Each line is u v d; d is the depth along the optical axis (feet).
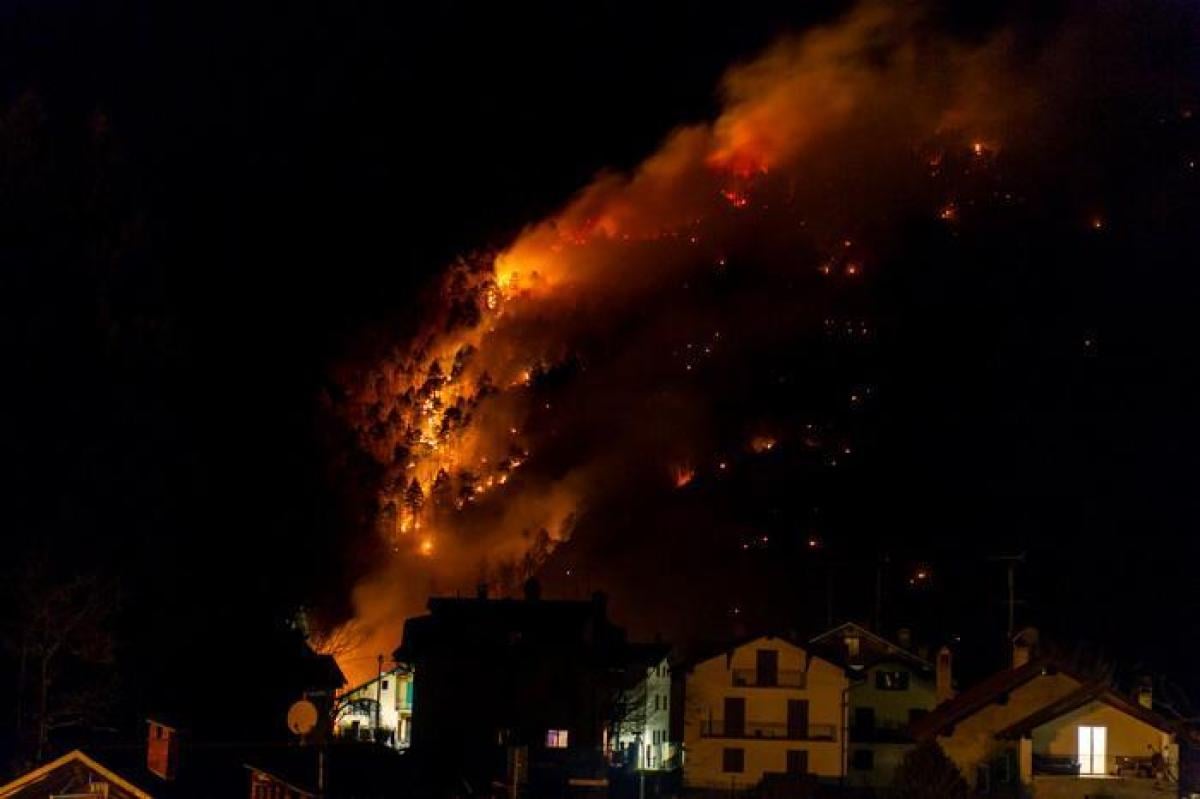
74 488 164.55
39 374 172.65
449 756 158.10
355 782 104.78
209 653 165.58
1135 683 166.30
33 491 162.20
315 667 169.78
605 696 173.58
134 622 160.15
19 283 179.42
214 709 157.07
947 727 143.54
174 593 166.40
